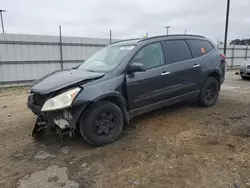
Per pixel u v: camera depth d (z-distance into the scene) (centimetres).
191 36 519
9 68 1084
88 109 332
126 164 294
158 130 404
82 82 335
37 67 1161
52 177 270
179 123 435
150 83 406
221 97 660
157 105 429
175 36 482
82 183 256
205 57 518
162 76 423
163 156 310
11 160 314
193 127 411
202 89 518
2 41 1045
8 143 371
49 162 306
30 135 403
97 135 343
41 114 339
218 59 546
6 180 266
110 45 486
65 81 338
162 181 253
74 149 343
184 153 315
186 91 479
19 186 254
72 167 292
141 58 404
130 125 431
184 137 368
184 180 253
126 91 374
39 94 343
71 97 310
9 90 997
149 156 312
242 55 2122
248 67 1078
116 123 362
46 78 382
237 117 462
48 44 1175
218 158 297
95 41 1332
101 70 389
